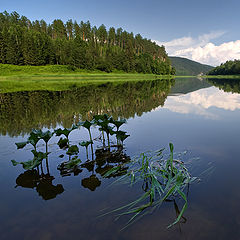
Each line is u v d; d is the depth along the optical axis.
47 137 3.60
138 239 1.63
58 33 81.44
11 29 61.72
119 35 100.50
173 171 2.80
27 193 2.40
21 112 8.15
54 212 2.02
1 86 24.05
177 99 11.78
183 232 1.69
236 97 12.34
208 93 15.32
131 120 6.49
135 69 79.56
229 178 2.61
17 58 54.47
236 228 1.72
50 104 10.19
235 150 3.64
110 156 3.58
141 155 3.57
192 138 4.44
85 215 1.96
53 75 48.91
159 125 5.73
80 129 5.59
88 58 65.44
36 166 3.02
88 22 88.00
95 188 2.49
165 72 89.62
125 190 2.43
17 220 1.91
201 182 2.52
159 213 1.96
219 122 5.92
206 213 1.93
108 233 1.71
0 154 3.71
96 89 19.44
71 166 3.14
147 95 14.17
